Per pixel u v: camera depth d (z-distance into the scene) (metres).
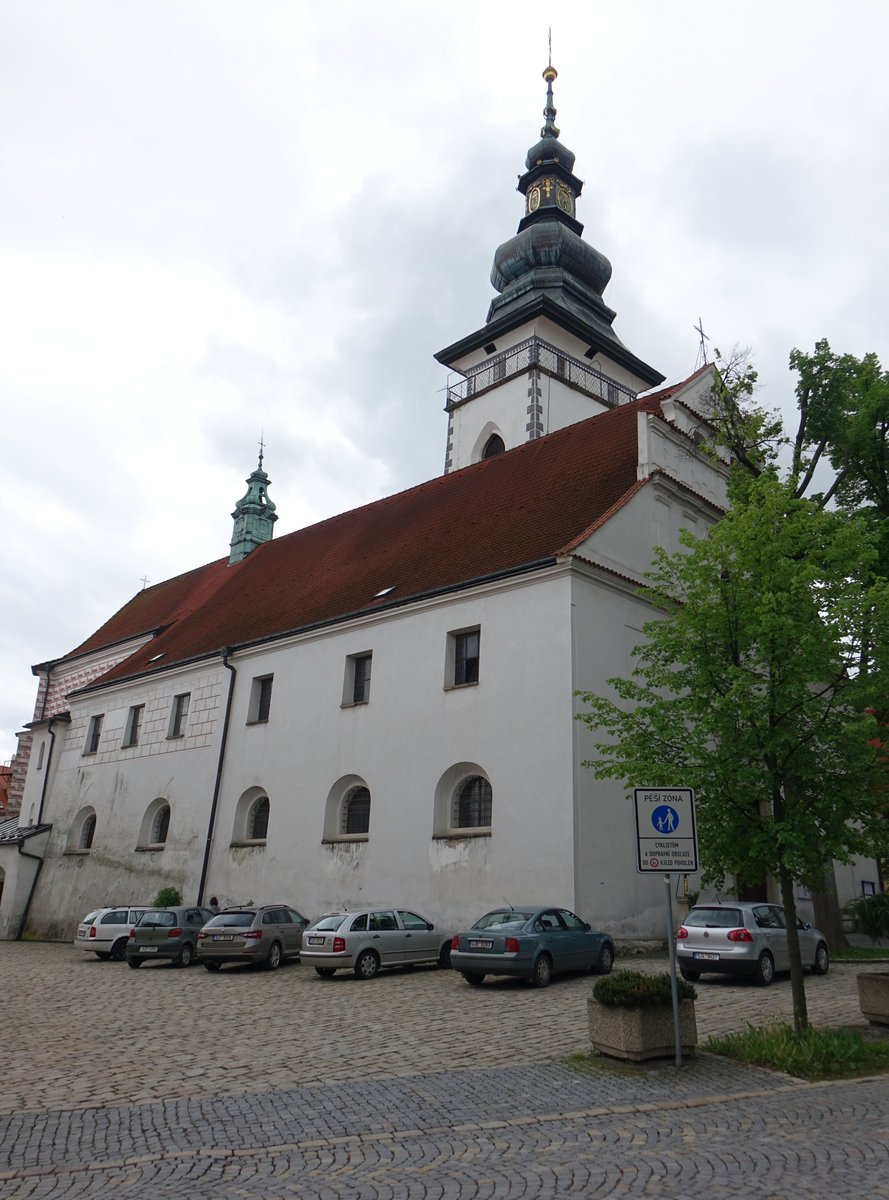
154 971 22.23
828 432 24.03
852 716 12.04
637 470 25.91
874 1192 6.29
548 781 21.22
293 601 32.69
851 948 24.70
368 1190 6.55
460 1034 12.66
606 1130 8.04
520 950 16.72
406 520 32.88
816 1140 7.58
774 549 12.55
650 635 13.62
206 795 30.77
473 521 29.11
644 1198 6.24
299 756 28.00
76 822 36.94
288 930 22.52
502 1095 9.33
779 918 18.22
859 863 33.41
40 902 36.66
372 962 19.27
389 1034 12.80
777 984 17.09
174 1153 7.53
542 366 41.59
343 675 27.48
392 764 24.98
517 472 30.72
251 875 28.11
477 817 23.19
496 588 23.70
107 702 37.69
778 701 11.99
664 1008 10.91
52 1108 9.15
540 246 48.03
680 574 13.52
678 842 11.02
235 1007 15.65
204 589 43.38
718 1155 7.21
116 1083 10.20
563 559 22.27
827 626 12.05
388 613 26.50
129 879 32.78
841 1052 10.46
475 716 23.28
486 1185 6.59
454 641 24.91
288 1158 7.39
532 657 22.47
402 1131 8.10
